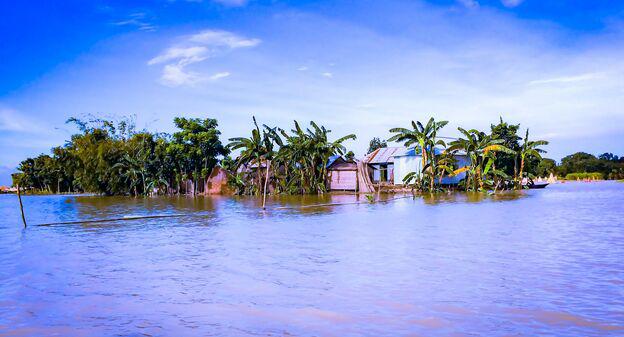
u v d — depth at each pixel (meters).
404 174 58.97
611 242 16.06
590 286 10.25
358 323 8.16
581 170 111.75
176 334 7.87
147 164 63.81
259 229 21.88
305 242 17.47
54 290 11.03
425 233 19.17
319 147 56.38
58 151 77.06
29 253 16.36
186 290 10.74
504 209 30.11
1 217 32.22
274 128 57.44
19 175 88.00
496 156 59.00
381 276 11.60
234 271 12.60
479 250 14.91
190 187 64.81
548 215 25.83
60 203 50.16
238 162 58.12
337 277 11.62
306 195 55.09
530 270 11.91
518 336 7.37
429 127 53.97
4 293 10.86
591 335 7.38
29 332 8.19
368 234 19.28
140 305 9.62
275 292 10.36
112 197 64.75
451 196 46.47
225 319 8.58
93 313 9.18
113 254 15.80
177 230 22.28
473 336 7.40
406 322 8.13
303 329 7.93
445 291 10.07
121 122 83.25
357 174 58.28
